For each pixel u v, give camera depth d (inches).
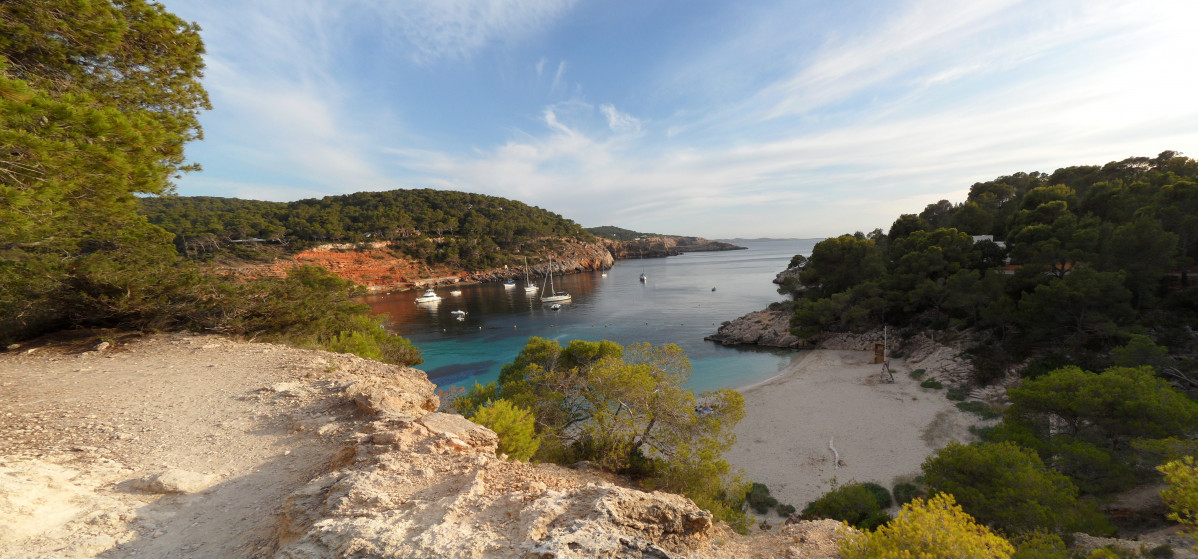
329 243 5398.6
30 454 293.4
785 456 1091.3
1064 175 2824.8
